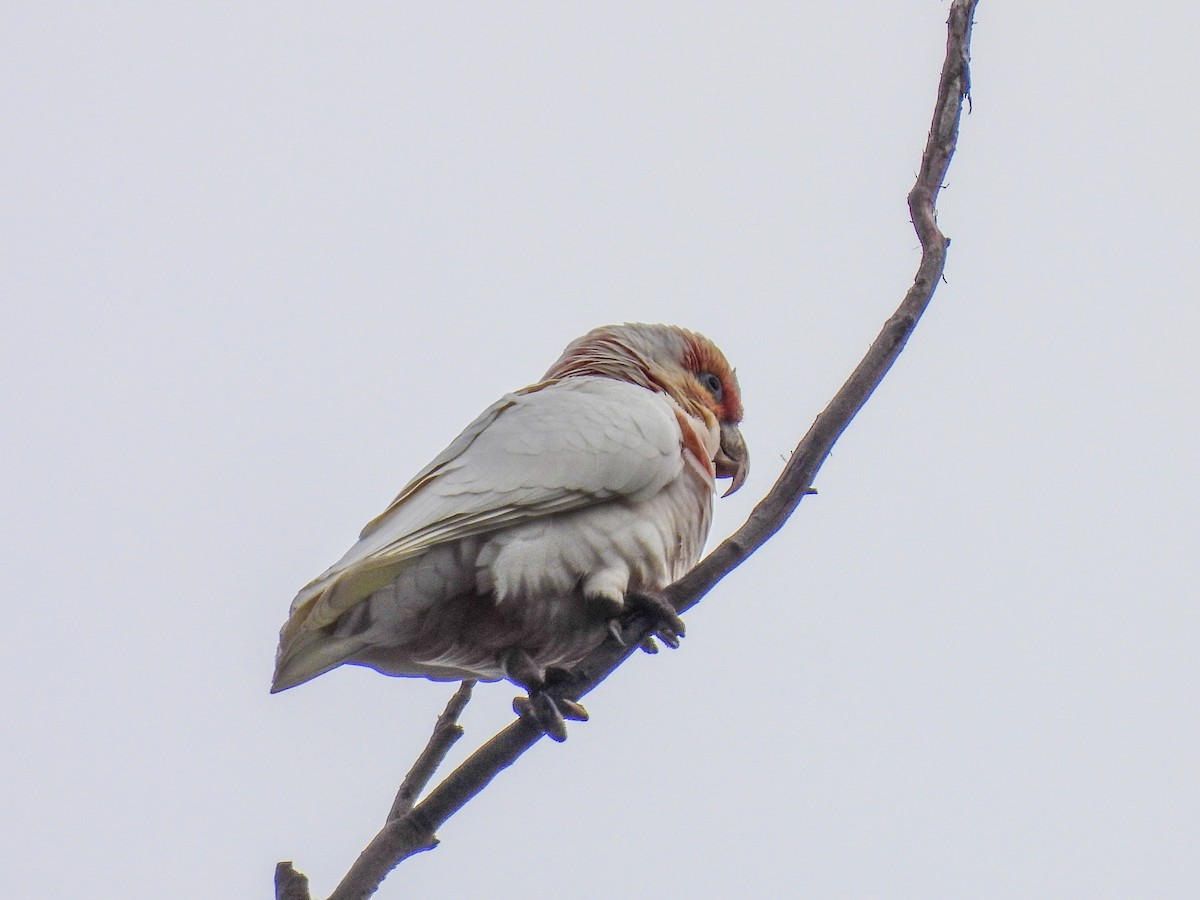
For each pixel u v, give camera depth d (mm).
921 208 9781
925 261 9656
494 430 11156
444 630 10734
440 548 10445
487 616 10711
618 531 10977
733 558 9969
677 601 10172
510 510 10594
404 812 9430
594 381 12359
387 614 10273
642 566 11078
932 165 9875
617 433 11133
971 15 9961
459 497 10516
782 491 9828
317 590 9812
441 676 11586
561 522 10828
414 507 10547
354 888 8539
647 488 11148
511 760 9336
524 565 10539
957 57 9898
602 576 10766
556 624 10922
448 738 9812
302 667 10172
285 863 8016
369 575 9852
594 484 10875
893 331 9609
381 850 8734
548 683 10000
